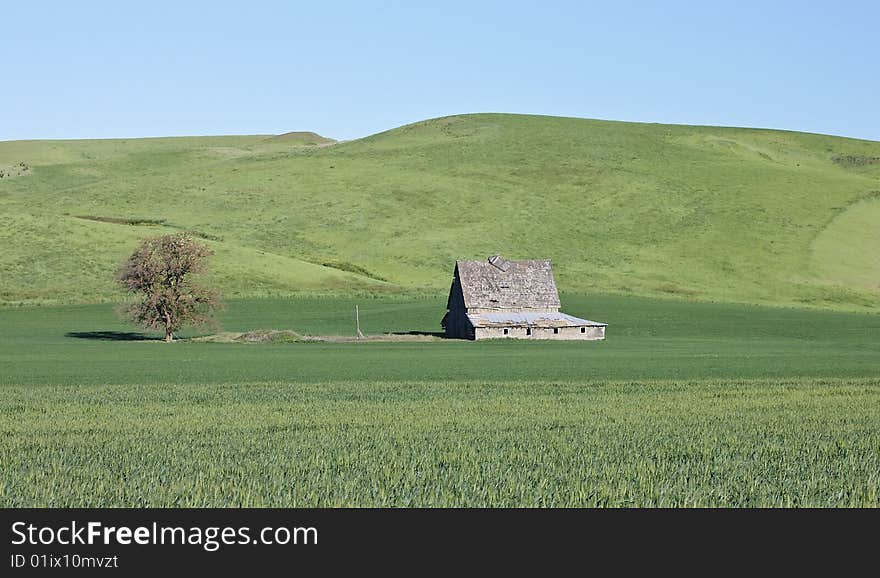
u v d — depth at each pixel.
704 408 59.88
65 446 42.72
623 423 51.94
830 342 145.88
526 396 67.44
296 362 99.50
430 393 69.50
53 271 197.62
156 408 59.62
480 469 36.69
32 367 91.81
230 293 193.12
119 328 158.38
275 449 41.69
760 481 35.09
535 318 156.12
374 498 32.19
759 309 194.00
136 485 33.72
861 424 52.06
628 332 161.50
